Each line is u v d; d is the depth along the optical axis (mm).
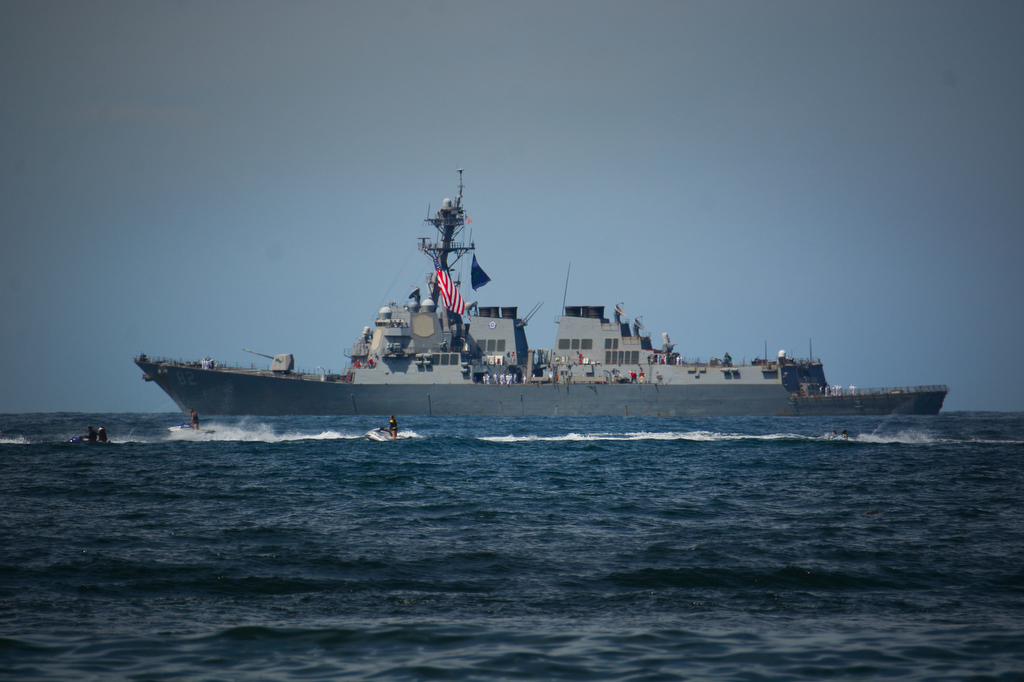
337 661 63594
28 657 63562
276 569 91688
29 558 94938
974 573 92250
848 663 63344
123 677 59812
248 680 59469
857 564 95875
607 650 66312
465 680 59875
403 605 79125
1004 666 62750
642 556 99312
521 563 95500
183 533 111188
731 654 65438
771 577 89875
